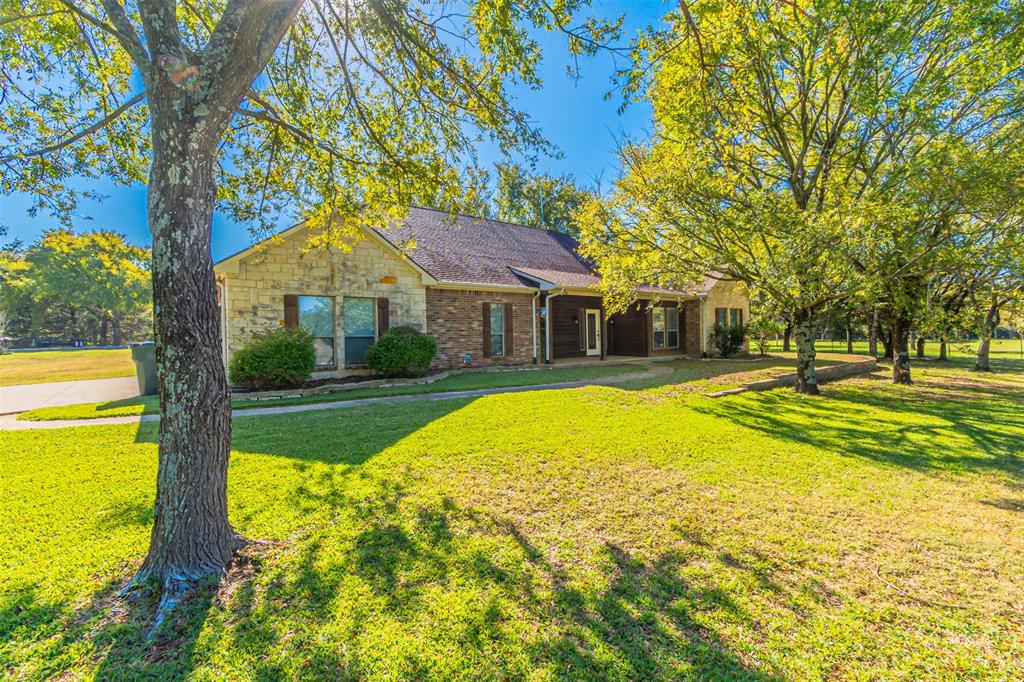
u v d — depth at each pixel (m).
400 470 5.04
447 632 2.51
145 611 2.71
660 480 4.81
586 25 4.97
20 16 4.64
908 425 7.20
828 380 12.69
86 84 5.84
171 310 2.98
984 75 7.44
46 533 3.66
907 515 4.00
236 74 3.01
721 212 9.05
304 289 11.37
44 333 51.38
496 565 3.17
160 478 3.02
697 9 6.91
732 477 4.91
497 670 2.24
